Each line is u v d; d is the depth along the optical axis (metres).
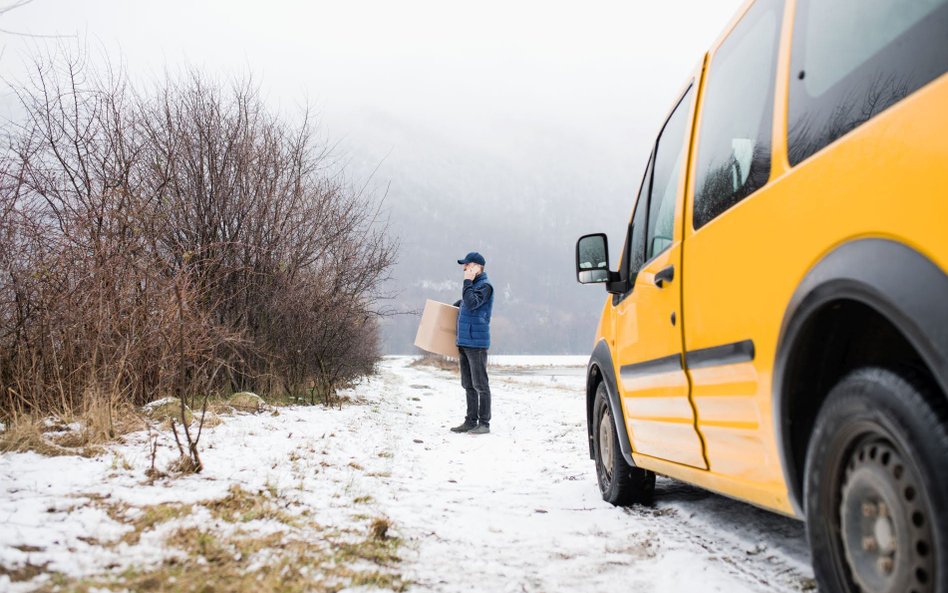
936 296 1.48
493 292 9.05
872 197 1.73
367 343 17.45
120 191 6.45
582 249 4.44
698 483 3.23
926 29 1.67
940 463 1.51
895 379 1.67
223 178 8.90
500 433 8.92
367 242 11.40
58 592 2.18
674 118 3.94
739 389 2.48
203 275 7.77
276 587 2.44
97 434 4.96
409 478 5.30
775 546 3.32
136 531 2.90
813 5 2.27
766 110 2.49
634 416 3.98
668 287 3.30
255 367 9.46
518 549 3.36
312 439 6.36
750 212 2.43
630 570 3.01
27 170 6.19
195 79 8.97
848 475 1.88
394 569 2.87
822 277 1.88
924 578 1.60
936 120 1.54
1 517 2.91
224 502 3.51
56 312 5.77
